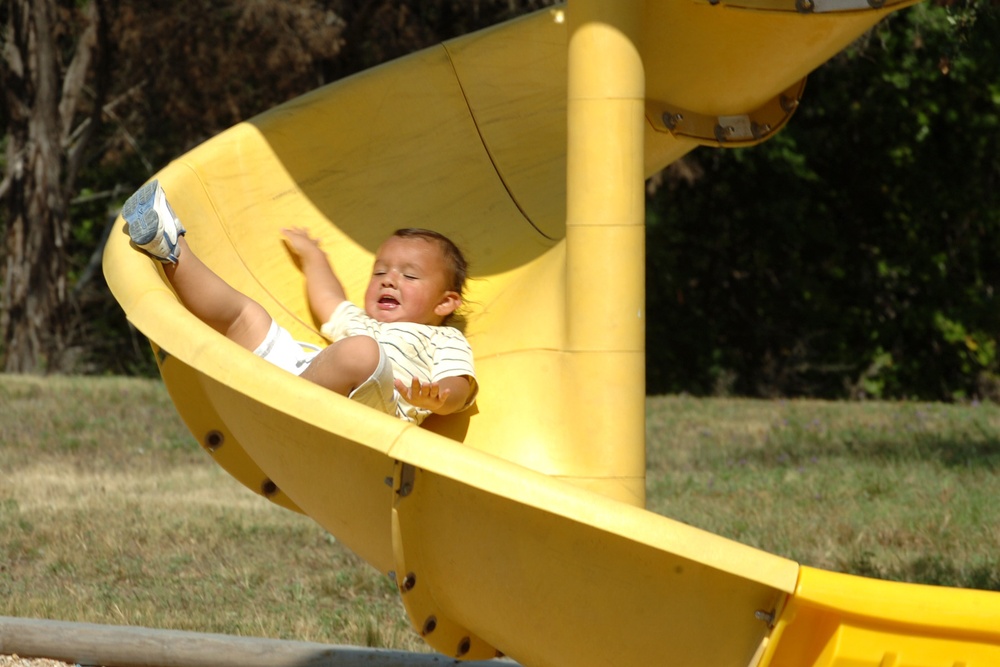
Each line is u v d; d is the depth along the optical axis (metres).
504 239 11.38
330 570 16.39
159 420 30.39
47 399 32.94
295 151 11.11
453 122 11.79
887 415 35.00
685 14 9.50
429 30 48.56
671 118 10.65
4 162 62.00
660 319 61.44
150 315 7.93
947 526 19.38
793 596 6.71
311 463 7.75
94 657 11.99
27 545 17.17
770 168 59.09
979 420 33.56
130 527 18.50
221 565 16.55
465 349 10.05
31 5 51.56
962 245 60.06
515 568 7.23
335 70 49.25
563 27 11.88
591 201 9.11
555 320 9.47
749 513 20.58
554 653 7.64
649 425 32.62
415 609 7.66
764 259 60.47
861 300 60.44
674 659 7.26
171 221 9.25
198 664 11.91
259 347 9.70
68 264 60.62
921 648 6.77
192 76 48.53
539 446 9.16
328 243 11.08
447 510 7.23
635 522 6.67
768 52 9.97
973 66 52.50
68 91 53.88
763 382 60.84
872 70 54.84
